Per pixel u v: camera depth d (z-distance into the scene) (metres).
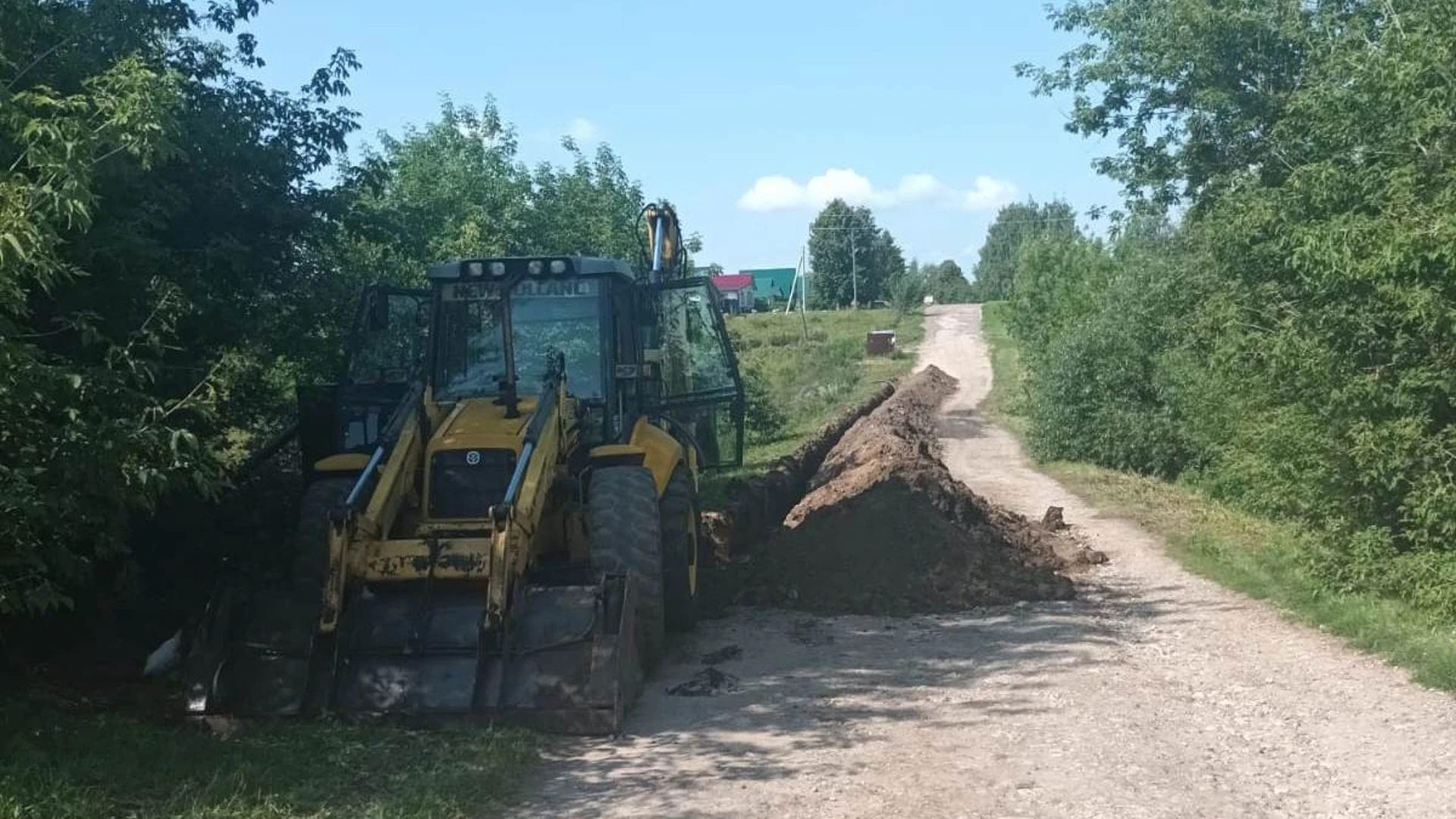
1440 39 10.30
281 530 10.88
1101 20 20.45
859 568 11.95
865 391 48.00
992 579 12.12
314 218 11.20
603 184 21.97
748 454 28.72
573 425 9.20
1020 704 8.23
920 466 17.31
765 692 8.54
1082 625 10.77
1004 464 27.02
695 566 10.48
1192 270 20.22
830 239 107.38
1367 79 10.91
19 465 6.52
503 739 7.02
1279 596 11.65
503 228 19.28
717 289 11.04
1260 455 13.09
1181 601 11.91
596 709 7.34
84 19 8.54
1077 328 27.89
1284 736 7.52
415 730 7.26
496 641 7.58
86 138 6.59
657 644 8.79
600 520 8.70
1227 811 6.20
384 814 5.79
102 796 5.77
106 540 7.07
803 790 6.48
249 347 9.68
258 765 6.43
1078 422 26.52
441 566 7.77
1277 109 18.19
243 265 9.84
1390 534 10.91
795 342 69.62
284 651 7.61
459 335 9.77
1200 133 19.86
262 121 11.09
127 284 8.12
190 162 9.45
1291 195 12.06
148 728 6.95
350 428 10.51
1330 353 10.84
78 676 8.54
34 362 6.34
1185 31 18.75
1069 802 6.32
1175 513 18.34
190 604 9.98
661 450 9.85
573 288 9.76
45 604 6.36
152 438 6.76
